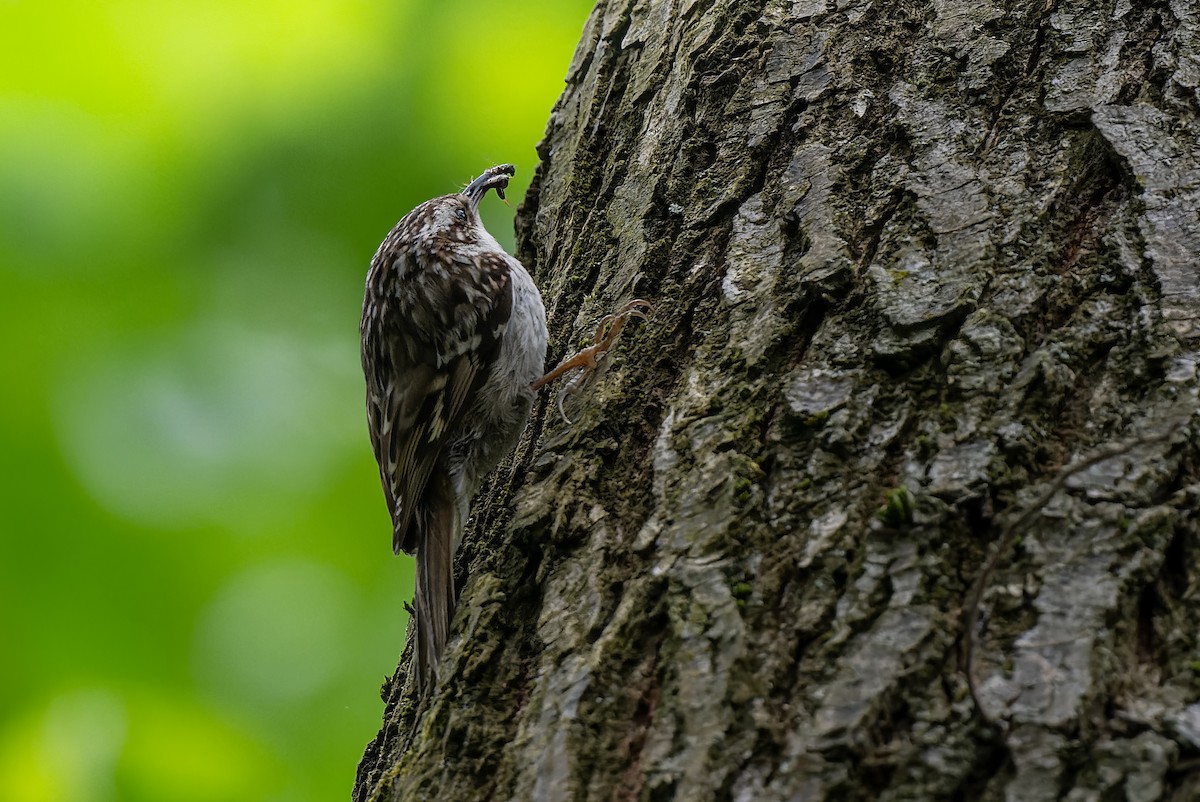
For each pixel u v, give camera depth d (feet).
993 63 15.05
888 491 11.32
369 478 28.32
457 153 27.94
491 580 12.97
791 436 12.11
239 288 27.55
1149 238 12.48
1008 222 13.12
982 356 11.94
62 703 25.07
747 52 17.16
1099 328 11.94
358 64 27.73
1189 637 9.83
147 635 25.54
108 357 26.68
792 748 9.78
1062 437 11.34
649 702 10.83
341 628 27.43
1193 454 10.81
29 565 25.21
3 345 26.03
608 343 15.42
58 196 26.66
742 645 10.58
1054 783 9.12
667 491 12.44
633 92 19.53
